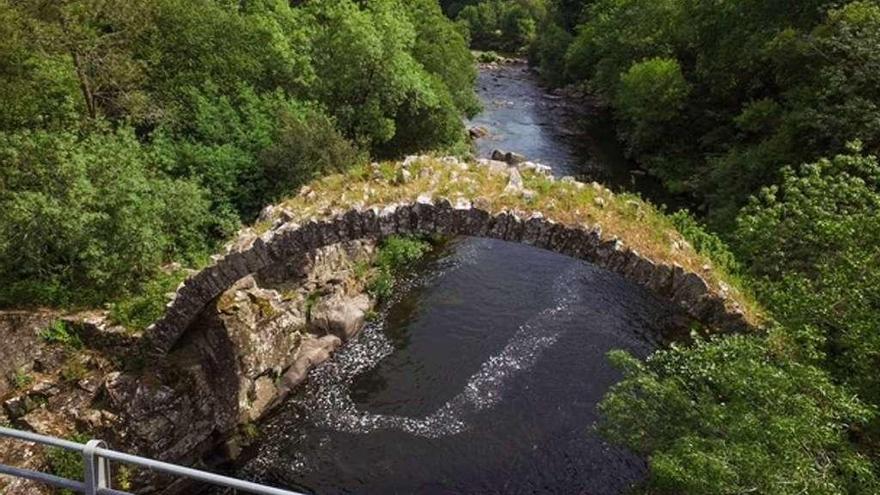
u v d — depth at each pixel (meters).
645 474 14.56
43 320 13.65
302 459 14.87
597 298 22.41
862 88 22.48
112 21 20.52
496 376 17.92
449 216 11.86
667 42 43.03
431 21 40.94
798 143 24.52
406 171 12.82
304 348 17.97
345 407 16.56
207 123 21.77
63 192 14.89
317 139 22.20
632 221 12.25
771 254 12.70
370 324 20.38
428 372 18.03
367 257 22.67
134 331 14.00
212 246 18.61
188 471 4.49
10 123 18.09
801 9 30.89
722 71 35.28
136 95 20.50
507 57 77.81
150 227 15.86
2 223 14.34
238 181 21.23
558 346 19.39
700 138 35.47
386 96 28.50
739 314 11.20
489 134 41.72
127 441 12.98
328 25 31.50
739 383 8.76
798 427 7.91
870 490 8.04
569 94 56.06
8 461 11.73
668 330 20.33
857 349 9.34
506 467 14.77
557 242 11.66
